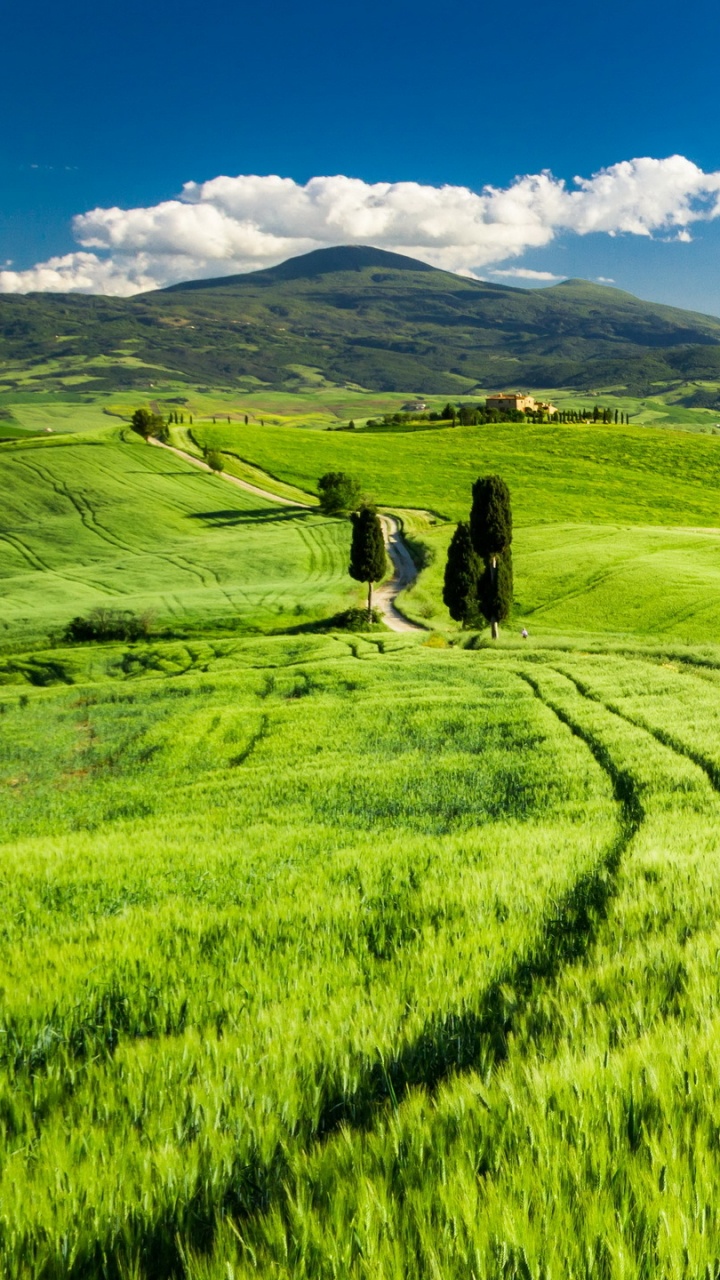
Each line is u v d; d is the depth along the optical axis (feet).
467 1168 9.04
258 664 158.81
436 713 90.12
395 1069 12.65
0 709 131.75
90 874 31.76
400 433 623.77
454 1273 7.48
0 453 478.18
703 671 109.09
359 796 56.08
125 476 445.37
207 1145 10.37
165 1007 16.25
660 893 21.81
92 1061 13.93
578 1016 13.29
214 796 63.31
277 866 31.94
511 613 228.22
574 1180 8.71
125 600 255.29
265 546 331.98
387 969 17.63
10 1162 10.32
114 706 125.08
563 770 55.47
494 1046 13.26
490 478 172.96
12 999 16.89
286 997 16.22
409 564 299.79
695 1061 11.14
